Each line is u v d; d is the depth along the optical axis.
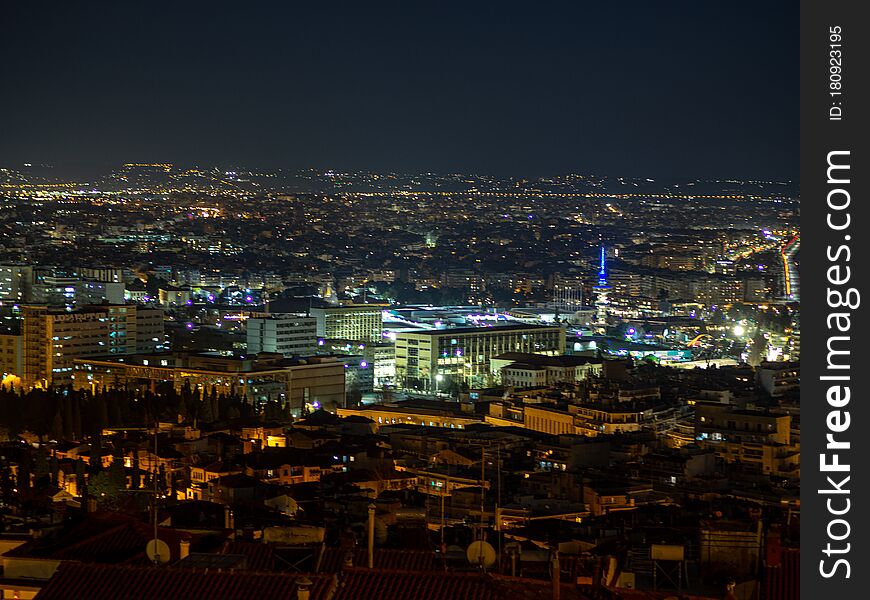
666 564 186.88
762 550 188.62
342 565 159.50
